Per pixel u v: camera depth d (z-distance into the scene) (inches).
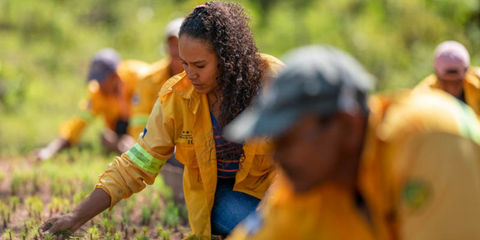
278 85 71.9
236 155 138.5
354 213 76.9
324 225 76.0
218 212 144.1
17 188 226.5
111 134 317.4
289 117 70.3
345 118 71.9
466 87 225.6
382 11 474.3
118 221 183.3
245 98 130.0
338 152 73.7
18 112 417.4
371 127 75.6
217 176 143.9
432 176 71.0
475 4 473.4
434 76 234.8
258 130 71.8
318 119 71.0
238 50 127.3
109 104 312.0
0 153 316.2
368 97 74.7
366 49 437.4
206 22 124.5
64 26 525.7
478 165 73.6
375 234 77.9
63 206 193.8
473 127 75.2
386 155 74.8
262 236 79.0
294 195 78.5
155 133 136.3
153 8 558.6
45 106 433.1
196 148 137.0
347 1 482.6
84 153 299.3
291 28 451.5
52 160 287.3
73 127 304.7
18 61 480.1
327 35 443.5
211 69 126.9
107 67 305.7
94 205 134.0
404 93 79.7
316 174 73.7
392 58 436.8
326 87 69.7
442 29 458.0
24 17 527.8
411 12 463.8
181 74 135.3
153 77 233.3
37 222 175.0
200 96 134.3
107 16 560.7
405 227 73.7
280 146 73.8
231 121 130.2
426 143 71.9
